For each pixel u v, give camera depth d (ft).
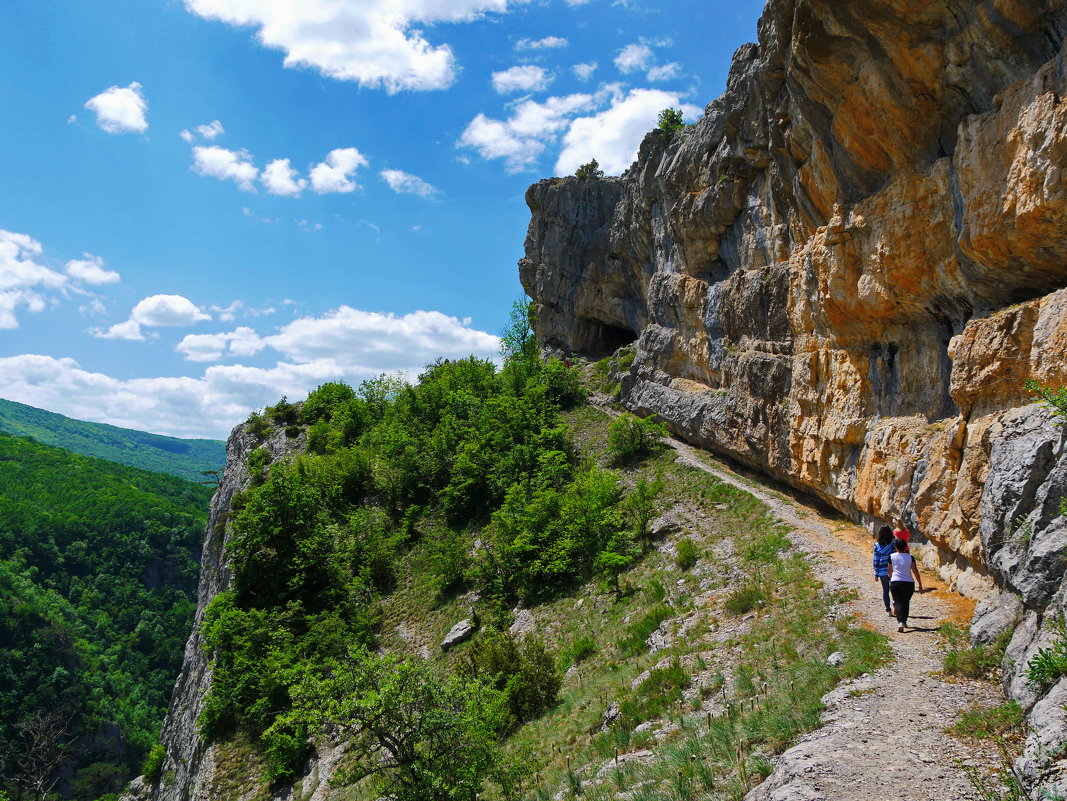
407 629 103.19
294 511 126.93
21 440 429.79
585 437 135.13
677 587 73.41
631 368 145.79
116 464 449.48
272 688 94.94
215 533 179.63
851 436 70.79
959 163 46.68
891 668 36.42
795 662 43.88
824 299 69.72
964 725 28.17
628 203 160.66
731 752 33.32
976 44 45.93
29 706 232.73
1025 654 29.66
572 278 193.77
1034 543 31.94
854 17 52.16
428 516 131.85
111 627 306.35
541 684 63.98
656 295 137.59
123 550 342.64
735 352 107.04
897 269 57.00
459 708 46.39
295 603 111.45
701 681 48.19
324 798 72.90
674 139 132.05
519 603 93.71
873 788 24.56
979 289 49.42
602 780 38.37
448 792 40.52
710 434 110.22
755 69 91.66
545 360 187.52
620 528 94.73
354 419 184.96
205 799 86.63
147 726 265.54
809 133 69.87
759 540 75.10
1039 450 34.65
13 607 261.65
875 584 53.42
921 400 60.13
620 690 54.44
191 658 156.25
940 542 50.65
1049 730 22.97
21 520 320.09
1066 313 37.78
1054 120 37.68
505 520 103.55
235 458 204.33
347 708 40.81
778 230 94.32
